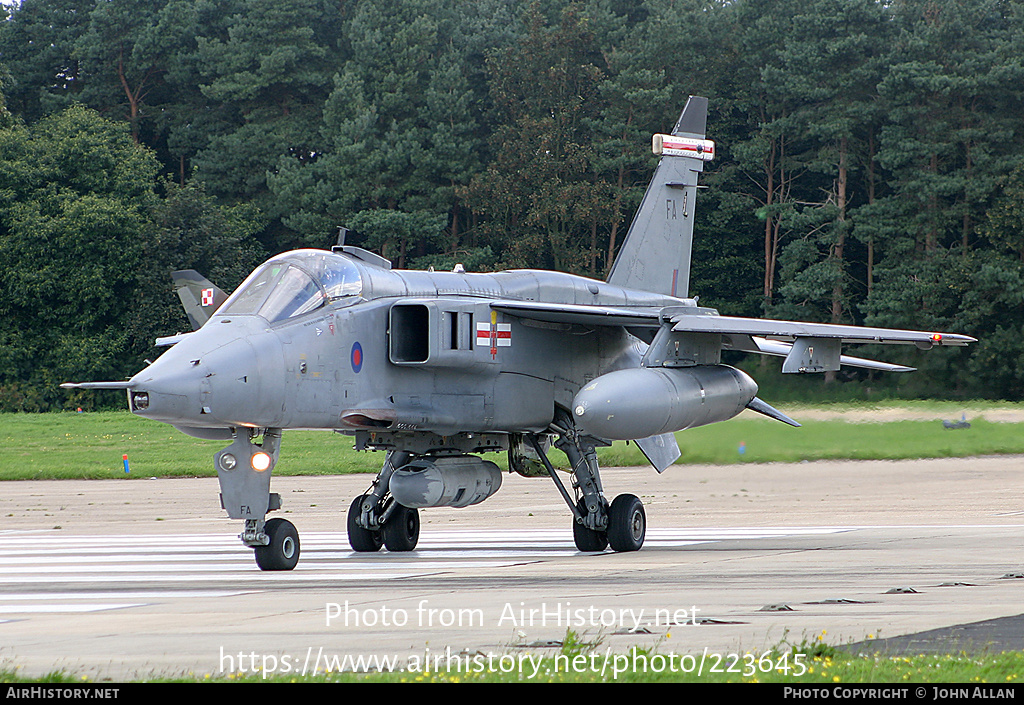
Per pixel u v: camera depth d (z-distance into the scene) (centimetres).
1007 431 11425
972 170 19488
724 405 5331
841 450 10475
